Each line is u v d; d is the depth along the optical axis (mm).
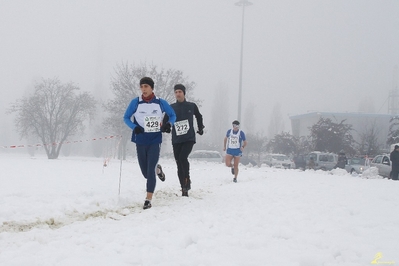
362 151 34812
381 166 20625
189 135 6836
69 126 35500
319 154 27125
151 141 5906
